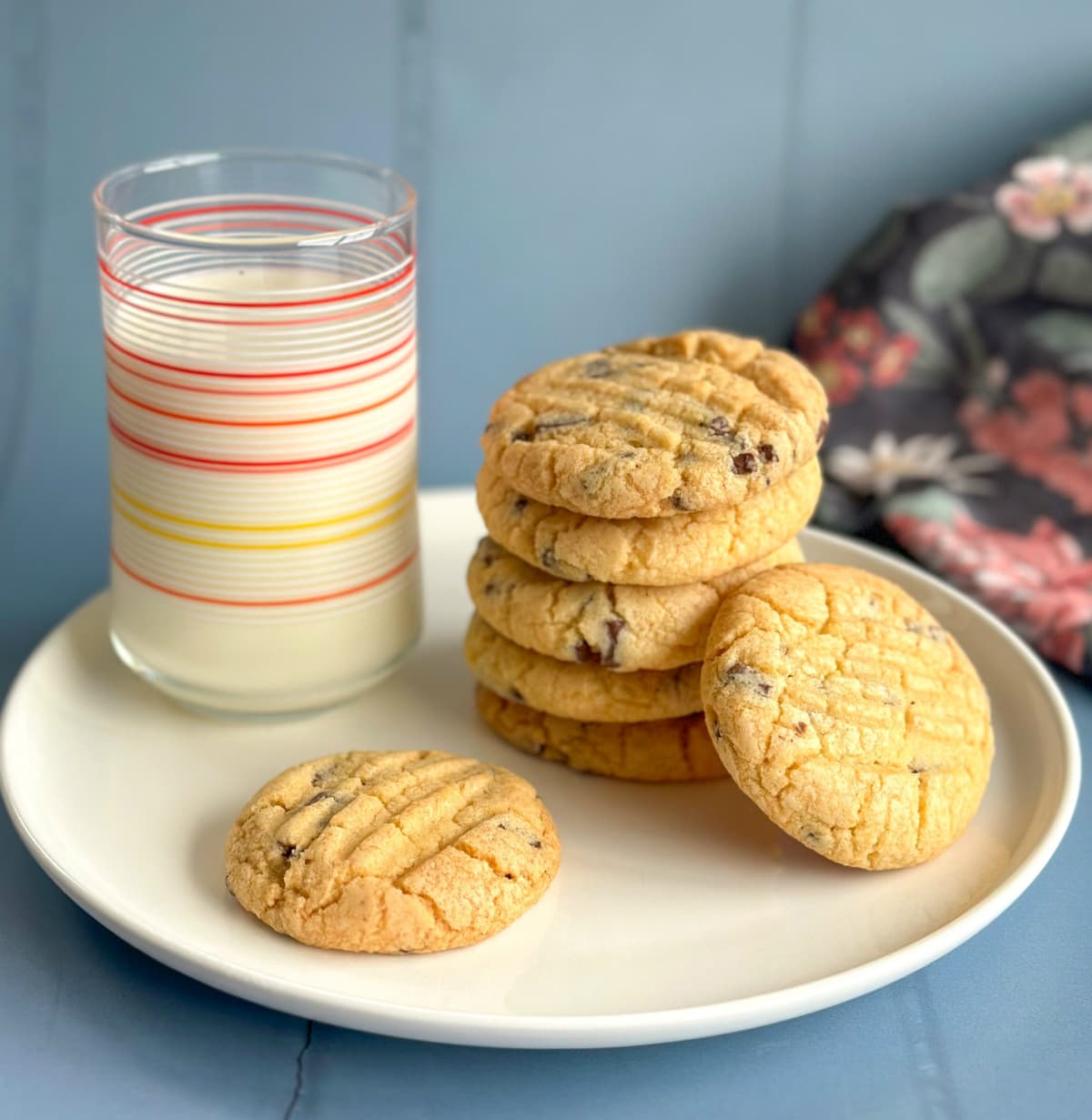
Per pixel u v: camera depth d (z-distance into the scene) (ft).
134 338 1.03
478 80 1.70
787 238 1.80
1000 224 1.66
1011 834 1.02
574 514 1.02
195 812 1.04
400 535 1.13
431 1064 0.89
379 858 0.91
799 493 1.03
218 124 1.68
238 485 1.04
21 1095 0.85
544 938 0.92
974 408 1.64
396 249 1.07
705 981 0.89
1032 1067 0.89
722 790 1.08
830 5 1.70
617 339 1.82
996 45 1.73
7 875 1.03
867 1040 0.91
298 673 1.10
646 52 1.70
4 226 1.69
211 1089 0.86
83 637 1.22
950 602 1.24
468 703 1.18
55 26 1.62
